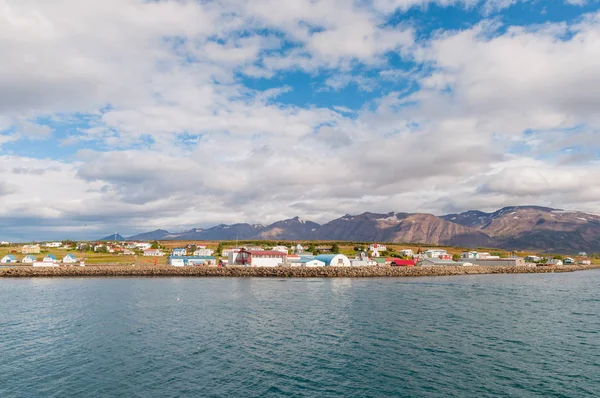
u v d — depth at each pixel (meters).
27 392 41.00
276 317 77.25
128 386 42.34
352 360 50.56
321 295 110.44
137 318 76.25
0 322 73.06
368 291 120.75
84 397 39.69
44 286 135.50
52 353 53.78
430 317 76.94
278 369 47.34
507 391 40.69
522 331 65.44
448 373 45.84
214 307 89.06
